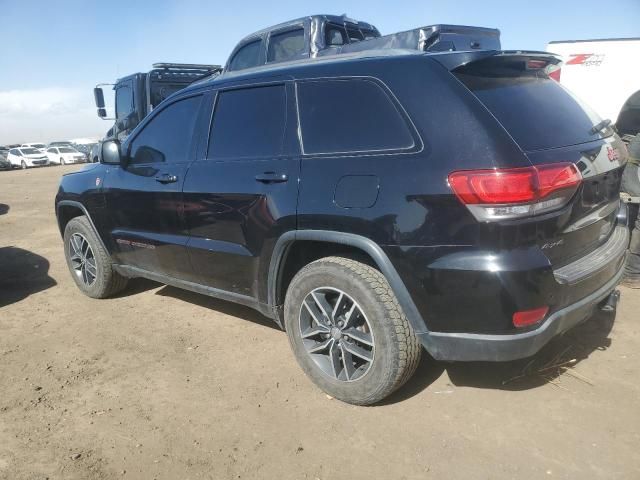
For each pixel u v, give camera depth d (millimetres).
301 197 2887
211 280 3596
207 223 3445
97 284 4676
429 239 2449
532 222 2334
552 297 2414
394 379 2711
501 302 2332
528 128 2541
